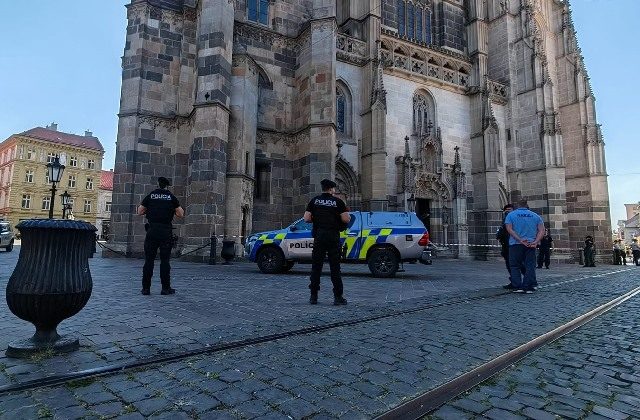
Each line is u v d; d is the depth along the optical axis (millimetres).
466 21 31422
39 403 2707
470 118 29000
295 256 12852
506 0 32000
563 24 34750
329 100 20750
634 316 6430
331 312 6176
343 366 3615
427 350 4164
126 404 2732
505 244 10547
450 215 26719
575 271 18797
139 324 5059
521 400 2939
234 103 19344
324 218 7020
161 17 21344
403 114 26125
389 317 5906
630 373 3576
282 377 3305
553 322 5684
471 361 3824
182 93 20969
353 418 2557
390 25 28969
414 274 14297
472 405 2838
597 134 32188
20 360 3561
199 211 17453
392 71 26016
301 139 21703
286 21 24078
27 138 65438
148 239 7691
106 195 78562
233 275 12016
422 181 25781
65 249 3838
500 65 31875
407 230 12828
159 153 20531
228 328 4961
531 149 29969
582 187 32406
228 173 18656
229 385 3105
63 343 3859
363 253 12922
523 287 9156
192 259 17188
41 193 66500
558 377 3465
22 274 3688
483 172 27672
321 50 21266
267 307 6551
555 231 28375
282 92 22984
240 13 22719
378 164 22938
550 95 29703
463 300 7641
